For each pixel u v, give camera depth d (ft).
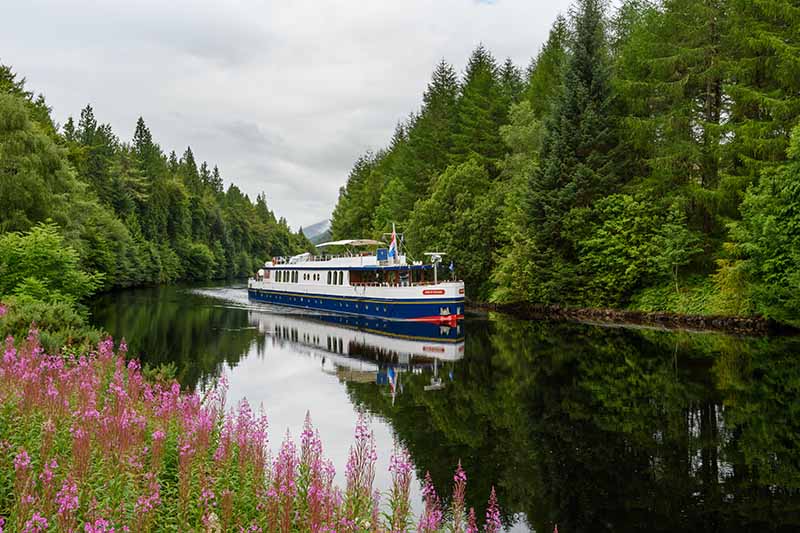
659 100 128.06
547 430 46.68
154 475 21.08
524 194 138.10
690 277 119.75
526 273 137.28
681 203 117.29
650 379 63.93
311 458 25.82
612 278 124.88
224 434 28.43
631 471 37.73
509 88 206.90
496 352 83.97
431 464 39.34
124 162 276.00
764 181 95.30
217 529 20.36
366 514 22.70
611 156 131.64
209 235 368.68
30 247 89.40
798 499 32.99
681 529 29.73
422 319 117.80
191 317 126.62
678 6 126.41
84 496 19.75
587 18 136.46
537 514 31.60
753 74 112.47
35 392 26.91
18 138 116.98
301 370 70.13
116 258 205.67
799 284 85.46
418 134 232.32
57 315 60.90
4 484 21.62
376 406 53.88
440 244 164.55
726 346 83.10
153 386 47.14
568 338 95.66
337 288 137.90
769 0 104.63
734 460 39.29
